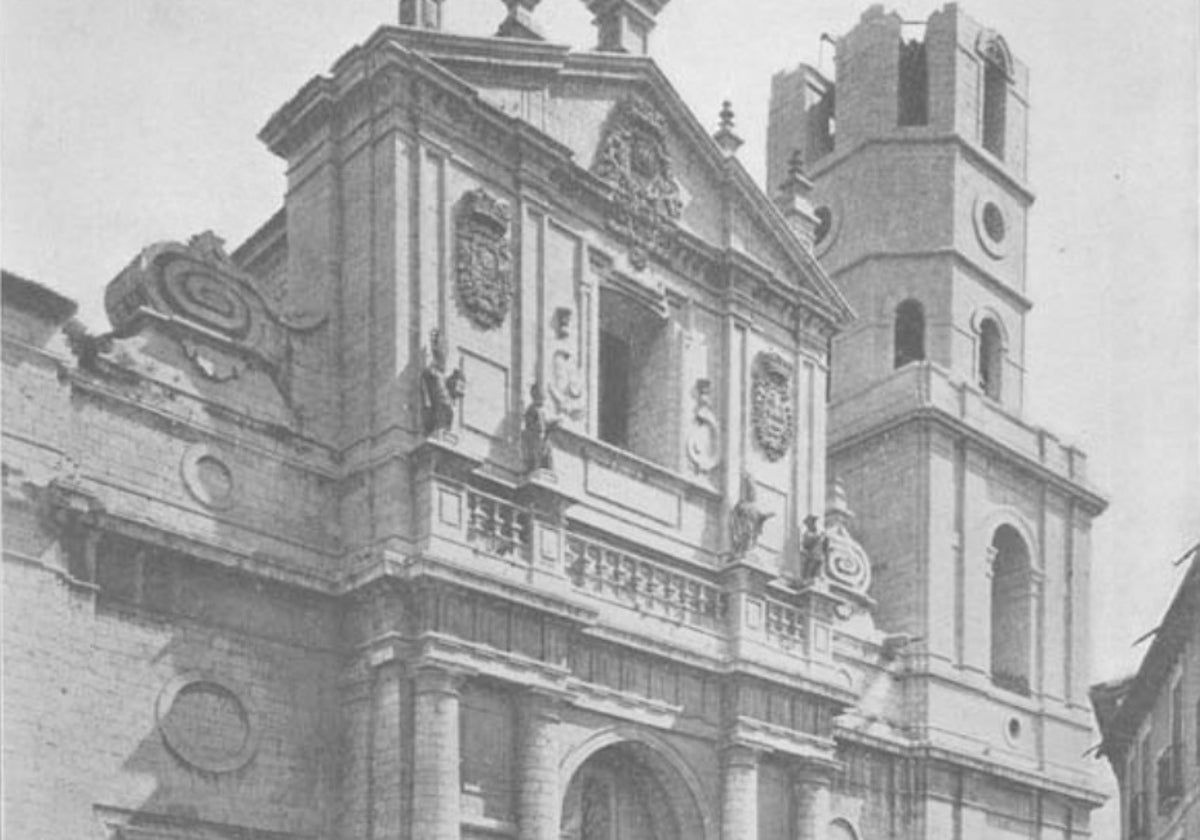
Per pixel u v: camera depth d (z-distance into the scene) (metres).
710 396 36.03
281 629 27.83
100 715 25.09
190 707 26.34
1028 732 44.44
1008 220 49.44
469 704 28.61
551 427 31.50
